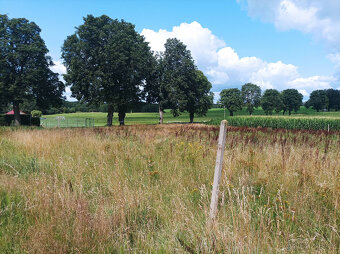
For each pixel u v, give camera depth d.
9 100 44.00
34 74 43.50
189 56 57.75
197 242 3.00
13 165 6.99
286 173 5.37
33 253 2.90
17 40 44.09
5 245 3.10
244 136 14.66
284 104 122.19
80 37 41.22
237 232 2.94
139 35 48.34
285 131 20.41
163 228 3.64
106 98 42.50
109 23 43.47
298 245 3.06
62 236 3.16
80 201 3.89
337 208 3.88
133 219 3.86
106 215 3.84
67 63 41.94
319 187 4.66
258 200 4.29
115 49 39.81
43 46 46.69
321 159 6.66
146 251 3.00
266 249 2.82
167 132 16.06
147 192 4.75
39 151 9.12
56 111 129.38
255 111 146.62
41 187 4.77
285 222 3.38
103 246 3.01
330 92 151.12
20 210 4.00
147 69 46.03
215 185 3.51
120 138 13.35
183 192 4.85
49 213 3.78
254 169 5.93
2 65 41.75
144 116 103.38
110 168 6.54
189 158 7.45
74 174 5.78
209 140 11.02
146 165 6.75
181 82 54.50
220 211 3.72
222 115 118.06
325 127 34.97
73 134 14.37
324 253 2.81
